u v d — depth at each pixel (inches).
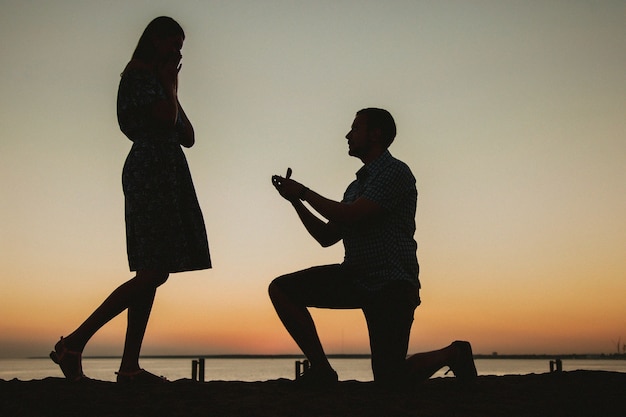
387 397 126.8
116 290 146.6
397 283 143.4
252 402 116.8
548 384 157.4
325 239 167.9
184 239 149.9
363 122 154.2
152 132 151.3
